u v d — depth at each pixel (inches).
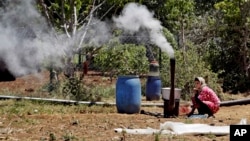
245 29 886.4
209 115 503.2
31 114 502.3
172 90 498.6
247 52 885.8
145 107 624.4
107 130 388.5
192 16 951.6
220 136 374.6
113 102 635.5
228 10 906.7
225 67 914.1
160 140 343.6
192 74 730.2
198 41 948.0
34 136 359.3
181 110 550.9
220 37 934.4
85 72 788.6
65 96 666.2
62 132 377.4
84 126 410.9
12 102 599.2
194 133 374.9
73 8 750.5
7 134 366.9
